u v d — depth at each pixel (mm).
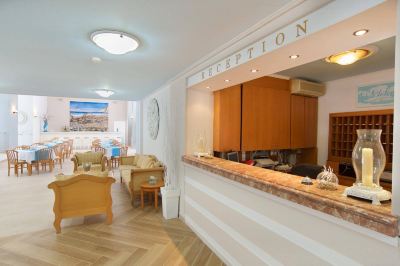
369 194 1409
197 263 2594
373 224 1261
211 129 3887
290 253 1860
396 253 1223
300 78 4875
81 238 3096
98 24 2023
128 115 13844
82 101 12883
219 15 1858
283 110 4734
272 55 2072
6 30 2143
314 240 1670
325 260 1592
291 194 1765
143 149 7012
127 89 5289
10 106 10500
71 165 8422
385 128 4141
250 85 4270
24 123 9930
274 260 2014
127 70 3582
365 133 1506
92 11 1798
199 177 3242
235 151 4059
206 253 2805
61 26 2064
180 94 3787
